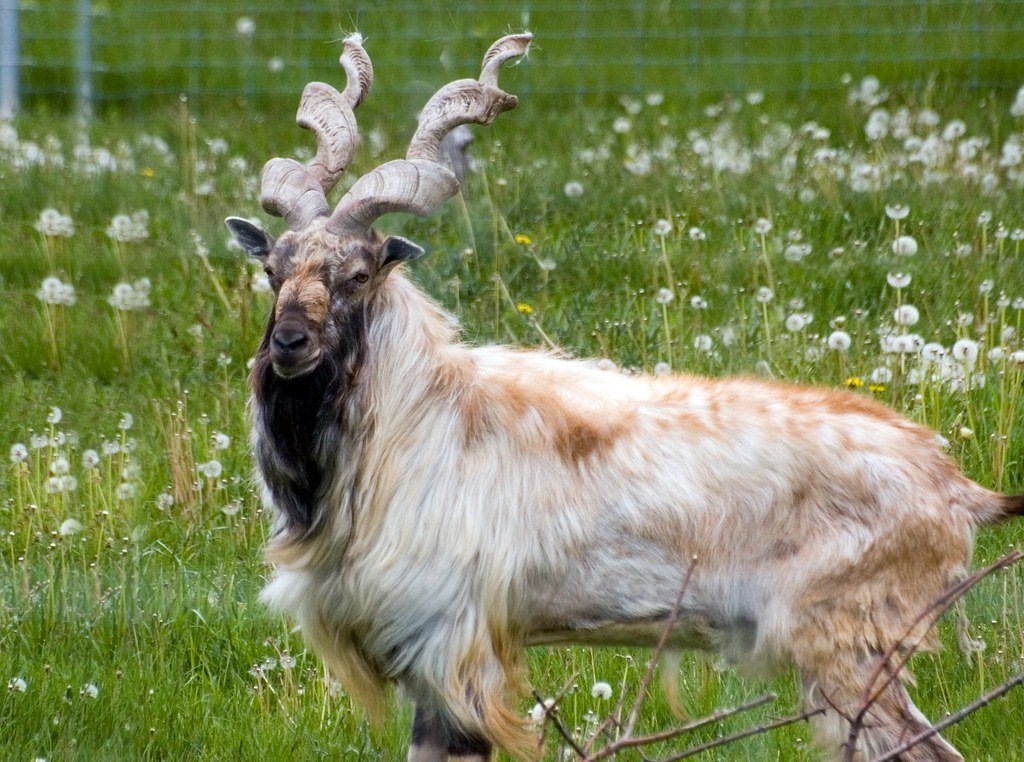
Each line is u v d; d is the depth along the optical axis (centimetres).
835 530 1611
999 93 4541
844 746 1476
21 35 5375
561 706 1889
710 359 2686
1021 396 2511
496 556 1616
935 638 1641
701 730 1847
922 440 1677
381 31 5362
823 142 4016
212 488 2439
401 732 1827
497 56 1766
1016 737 1808
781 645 1617
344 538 1644
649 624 1664
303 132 4359
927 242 3195
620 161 3844
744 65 5038
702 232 3231
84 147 4031
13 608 2069
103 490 2423
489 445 1642
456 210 3281
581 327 2841
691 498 1630
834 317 2969
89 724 1811
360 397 1623
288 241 1603
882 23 5266
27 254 3356
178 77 5144
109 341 2992
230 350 2956
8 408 2772
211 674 1989
